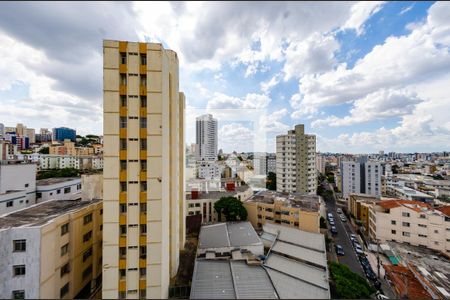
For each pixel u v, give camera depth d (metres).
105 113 18.95
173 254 24.03
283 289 21.22
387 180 84.75
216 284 21.94
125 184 19.25
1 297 17.33
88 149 126.50
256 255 31.05
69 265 21.50
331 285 22.95
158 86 19.48
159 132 19.41
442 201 62.31
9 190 41.00
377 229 45.84
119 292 18.75
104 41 19.02
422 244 41.66
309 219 41.00
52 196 47.44
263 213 46.78
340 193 88.75
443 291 25.58
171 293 21.64
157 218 19.25
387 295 29.31
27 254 17.72
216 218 49.03
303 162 69.88
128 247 18.91
